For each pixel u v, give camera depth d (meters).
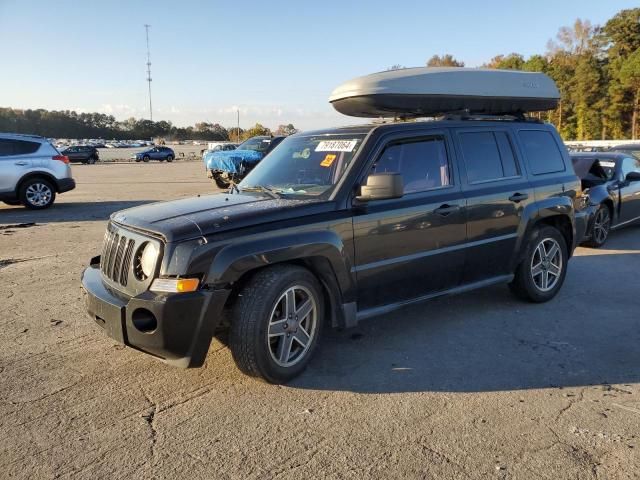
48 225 11.01
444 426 3.22
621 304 5.63
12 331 4.84
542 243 5.56
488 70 5.29
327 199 4.04
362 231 4.10
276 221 3.74
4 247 8.64
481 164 5.06
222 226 3.54
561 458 2.88
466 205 4.79
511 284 5.63
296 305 3.87
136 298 3.38
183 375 3.95
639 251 8.47
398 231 4.31
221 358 4.25
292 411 3.42
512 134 5.42
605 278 6.73
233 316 3.58
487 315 5.30
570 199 5.79
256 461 2.88
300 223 3.81
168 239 3.40
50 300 5.77
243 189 4.71
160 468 2.82
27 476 2.75
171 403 3.53
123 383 3.82
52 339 4.65
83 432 3.17
